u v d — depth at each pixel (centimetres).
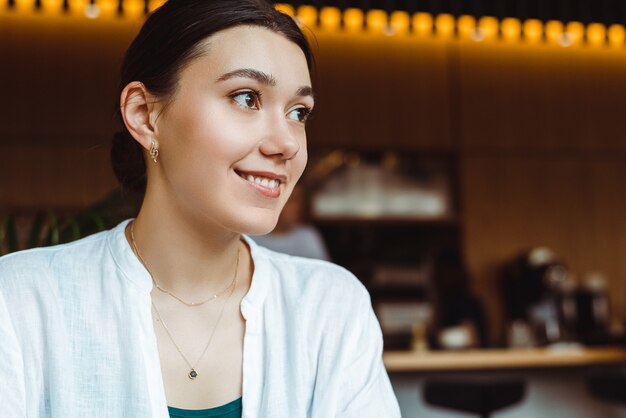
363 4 578
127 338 102
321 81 607
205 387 106
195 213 101
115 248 106
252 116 98
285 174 100
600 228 653
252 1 98
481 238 635
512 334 479
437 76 628
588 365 423
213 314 108
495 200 639
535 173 647
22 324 101
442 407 366
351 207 618
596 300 574
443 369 403
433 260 596
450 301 561
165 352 105
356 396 114
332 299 115
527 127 643
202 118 97
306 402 110
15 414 98
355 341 115
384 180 627
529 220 643
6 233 180
